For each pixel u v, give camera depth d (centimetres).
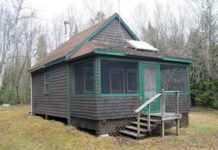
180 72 1158
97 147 715
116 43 1230
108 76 1216
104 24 1181
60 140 809
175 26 2662
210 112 1822
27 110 1872
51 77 1241
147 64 991
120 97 888
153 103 991
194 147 715
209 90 2066
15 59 3288
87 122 925
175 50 2369
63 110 1092
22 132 944
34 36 3269
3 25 2128
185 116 1128
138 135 795
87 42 1088
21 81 3394
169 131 988
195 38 2084
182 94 1109
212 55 1973
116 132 888
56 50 1534
